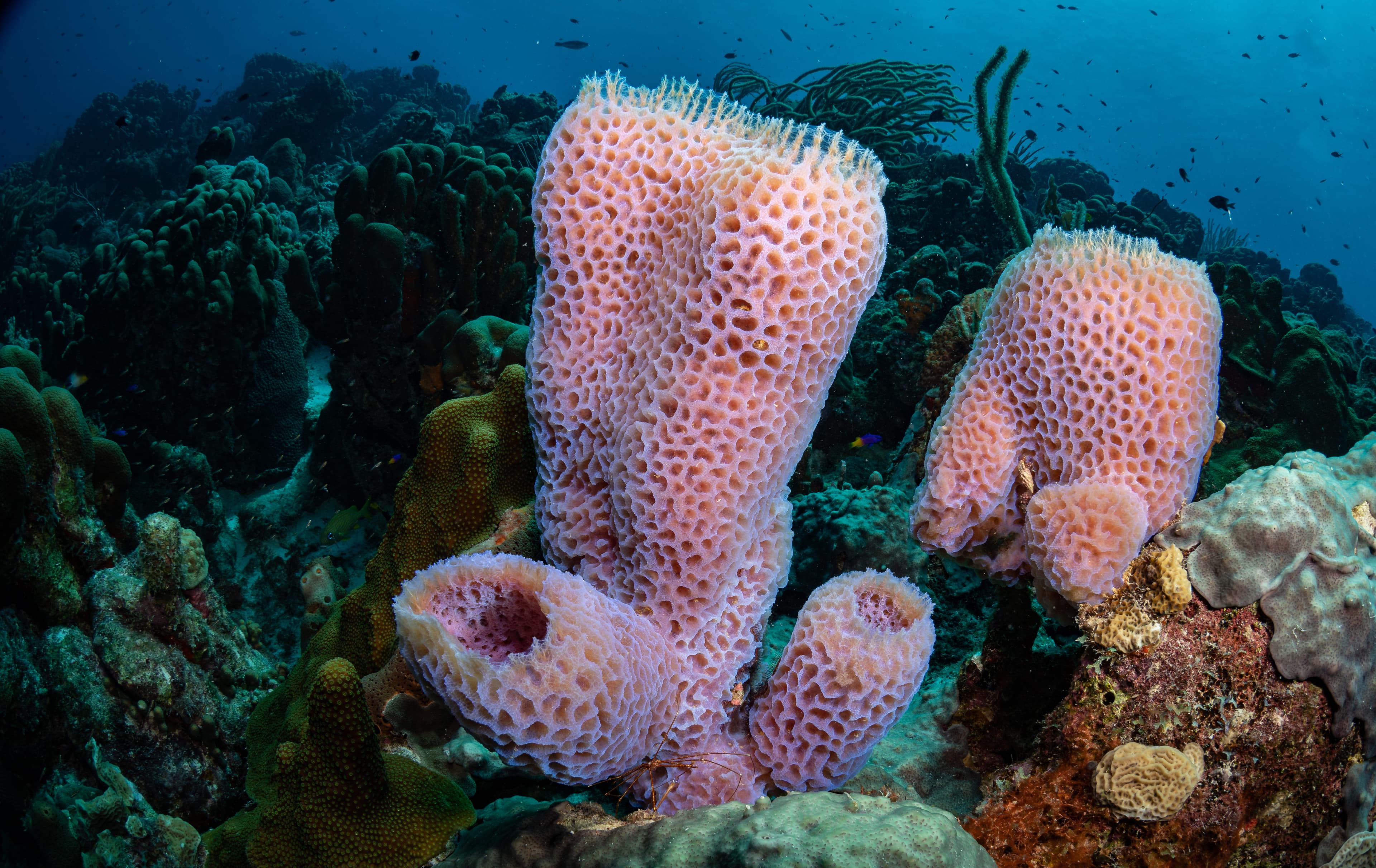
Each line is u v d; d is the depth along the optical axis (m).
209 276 6.57
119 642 2.83
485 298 5.97
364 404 5.93
